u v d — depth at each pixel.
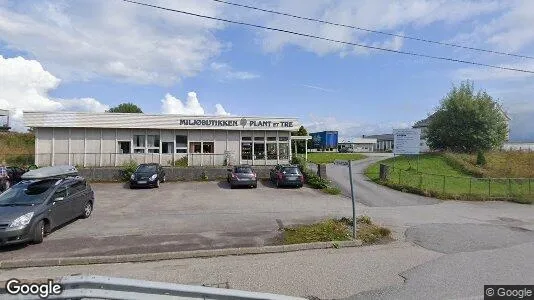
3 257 7.50
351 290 5.81
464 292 5.68
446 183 22.59
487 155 36.25
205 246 8.33
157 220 11.43
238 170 20.78
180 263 7.28
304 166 23.95
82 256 7.54
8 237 7.90
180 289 4.82
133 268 6.96
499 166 30.19
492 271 6.73
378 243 8.90
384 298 5.47
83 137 27.00
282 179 20.42
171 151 28.36
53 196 9.62
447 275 6.52
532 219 12.84
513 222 12.15
